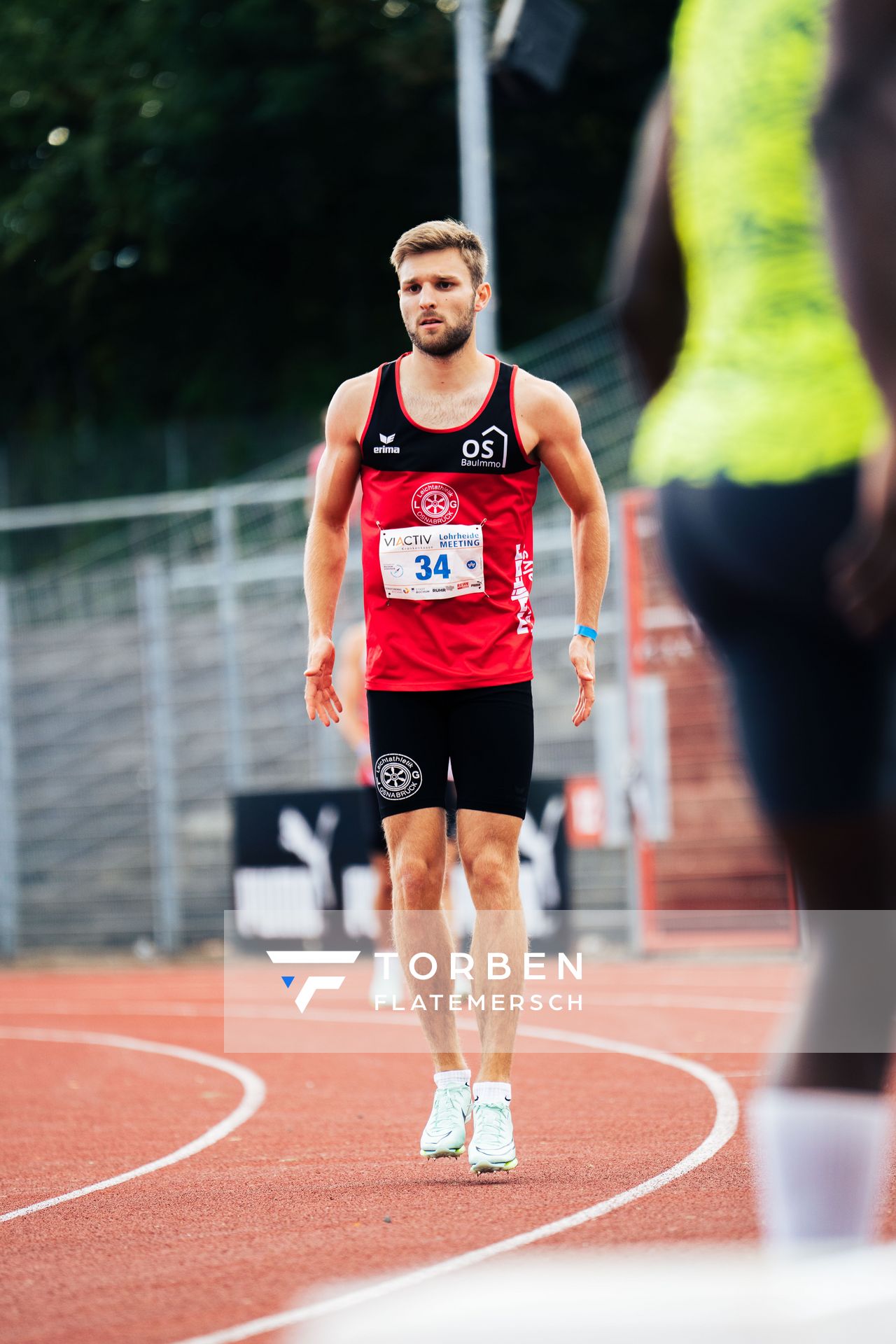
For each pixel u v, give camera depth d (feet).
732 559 12.63
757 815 12.83
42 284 186.39
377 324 188.44
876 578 10.92
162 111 173.17
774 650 12.57
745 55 13.38
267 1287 21.04
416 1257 22.13
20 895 113.09
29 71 179.01
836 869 12.58
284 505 110.32
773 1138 12.98
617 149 174.40
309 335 192.24
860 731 12.32
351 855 87.25
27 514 151.12
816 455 12.45
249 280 191.21
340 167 179.11
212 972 94.22
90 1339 18.89
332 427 29.07
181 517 123.13
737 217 13.32
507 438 28.12
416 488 28.09
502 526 28.22
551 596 101.40
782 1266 11.15
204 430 149.07
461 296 28.09
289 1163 31.65
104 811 112.37
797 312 12.97
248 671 108.78
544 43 80.07
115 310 193.16
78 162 175.63
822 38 11.76
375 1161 31.40
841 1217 12.73
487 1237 23.25
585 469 29.12
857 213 10.65
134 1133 37.09
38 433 196.85
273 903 90.12
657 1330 10.73
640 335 14.44
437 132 174.91
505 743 28.12
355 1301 19.79
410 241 28.30
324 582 29.58
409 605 28.09
